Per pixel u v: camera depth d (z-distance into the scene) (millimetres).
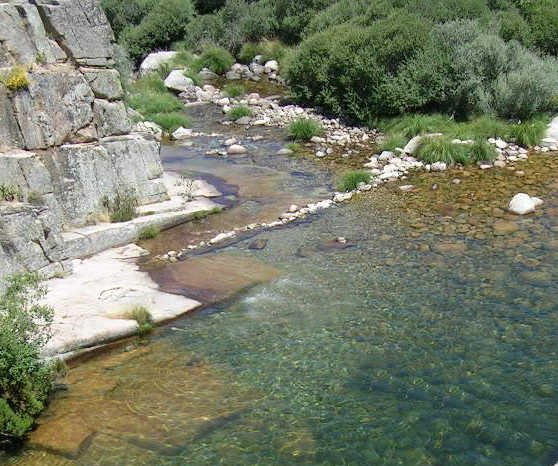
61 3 11234
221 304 8812
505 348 7406
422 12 22156
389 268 9742
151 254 10703
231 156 17156
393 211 12297
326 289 9148
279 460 5762
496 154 15070
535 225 11062
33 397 6309
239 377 7094
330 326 8109
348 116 20484
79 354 7629
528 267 9477
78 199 11102
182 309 8617
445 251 10242
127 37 34500
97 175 11375
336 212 12430
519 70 17938
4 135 10211
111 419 6398
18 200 9859
